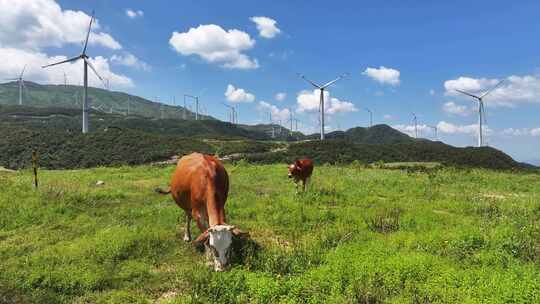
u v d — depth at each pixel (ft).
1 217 41.22
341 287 25.61
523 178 87.40
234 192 58.44
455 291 24.53
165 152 238.48
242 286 25.85
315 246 33.40
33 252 32.73
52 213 43.24
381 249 31.76
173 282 27.76
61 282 27.07
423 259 28.84
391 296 25.02
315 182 70.59
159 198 53.78
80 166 213.05
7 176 74.49
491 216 45.34
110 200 51.75
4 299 25.04
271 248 32.78
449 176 82.84
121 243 33.42
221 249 27.73
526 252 32.19
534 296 23.30
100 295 26.22
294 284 25.45
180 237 37.04
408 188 65.92
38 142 233.35
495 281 25.20
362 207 49.19
